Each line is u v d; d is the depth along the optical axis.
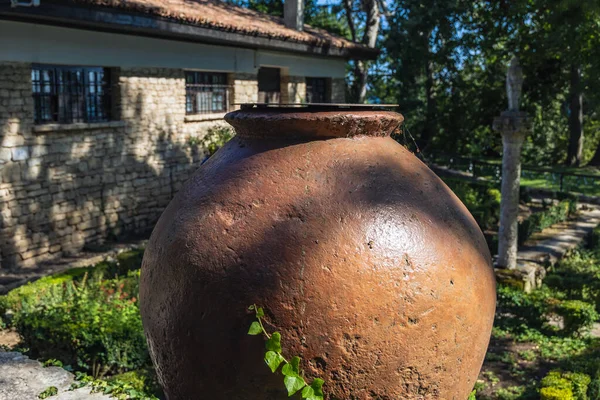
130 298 7.71
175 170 12.19
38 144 9.36
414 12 18.80
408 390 1.85
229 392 1.89
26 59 8.93
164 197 12.02
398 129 2.38
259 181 1.95
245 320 1.81
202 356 1.89
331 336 1.77
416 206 1.93
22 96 8.99
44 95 9.54
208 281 1.87
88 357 6.12
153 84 11.43
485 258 2.08
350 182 1.91
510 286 10.34
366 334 1.77
